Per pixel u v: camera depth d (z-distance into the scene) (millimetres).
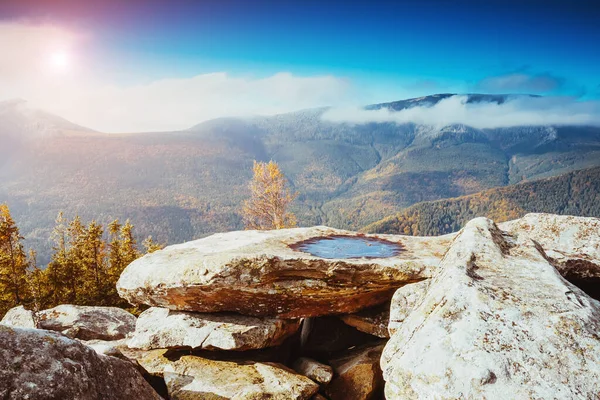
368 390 11008
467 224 8477
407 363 5344
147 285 11625
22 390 4820
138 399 6531
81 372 5641
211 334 11570
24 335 5391
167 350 11930
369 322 12461
